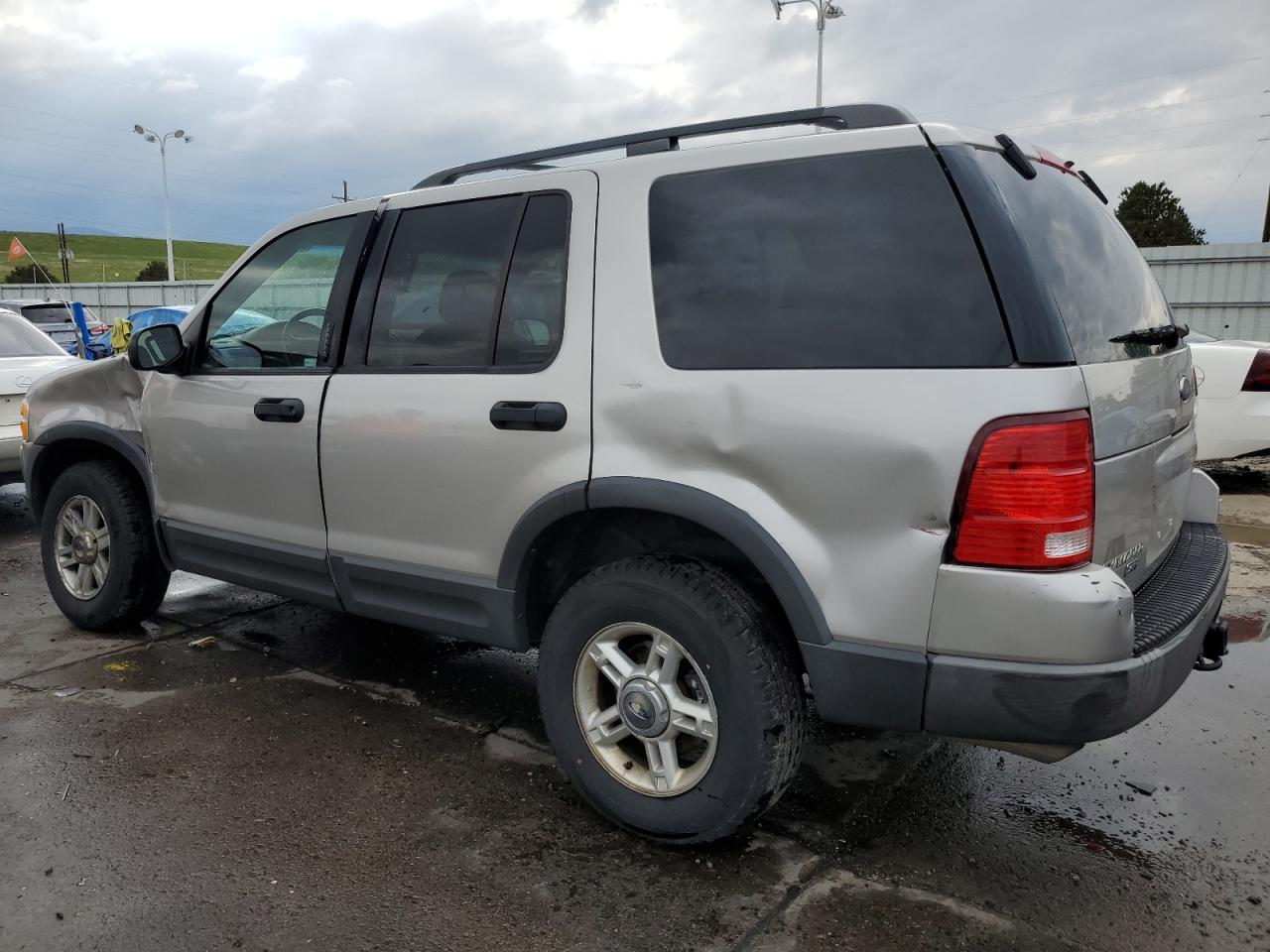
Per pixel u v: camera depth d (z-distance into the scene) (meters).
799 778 3.05
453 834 2.72
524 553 2.78
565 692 2.74
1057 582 2.04
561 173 2.83
